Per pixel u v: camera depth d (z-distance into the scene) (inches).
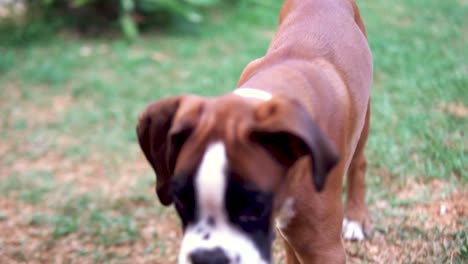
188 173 43.6
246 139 43.9
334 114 50.8
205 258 43.1
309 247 50.1
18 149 90.8
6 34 134.4
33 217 72.1
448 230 59.6
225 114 44.5
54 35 135.0
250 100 45.6
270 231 44.9
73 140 92.3
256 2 149.3
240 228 43.8
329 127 50.4
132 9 137.3
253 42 125.6
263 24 139.5
